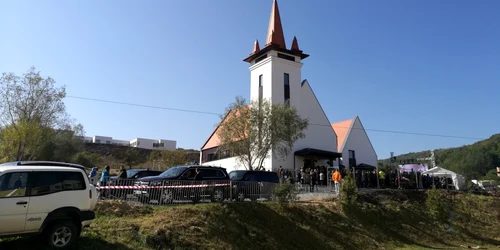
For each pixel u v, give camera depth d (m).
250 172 20.56
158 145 106.88
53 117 37.34
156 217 13.48
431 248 20.70
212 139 47.50
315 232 18.12
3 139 32.69
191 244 12.23
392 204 25.77
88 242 9.78
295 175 30.55
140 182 16.33
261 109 30.12
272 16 41.59
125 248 10.25
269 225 16.66
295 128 30.33
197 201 16.97
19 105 34.66
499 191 36.06
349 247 18.14
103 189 16.00
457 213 27.92
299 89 40.22
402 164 46.84
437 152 99.94
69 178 9.25
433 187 27.77
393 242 20.62
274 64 38.91
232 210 16.22
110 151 73.56
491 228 26.80
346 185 23.34
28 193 8.50
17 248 8.58
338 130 46.72
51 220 8.81
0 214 8.04
